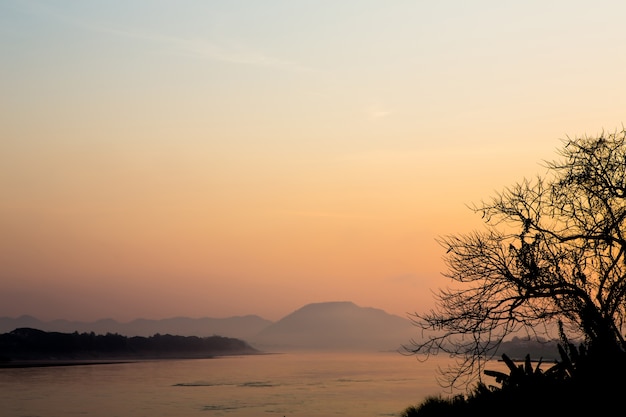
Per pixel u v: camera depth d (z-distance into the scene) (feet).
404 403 236.22
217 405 243.40
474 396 90.33
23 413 218.18
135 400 264.93
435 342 81.46
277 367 641.81
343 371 535.60
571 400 74.74
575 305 77.92
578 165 80.48
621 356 75.61
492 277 80.28
